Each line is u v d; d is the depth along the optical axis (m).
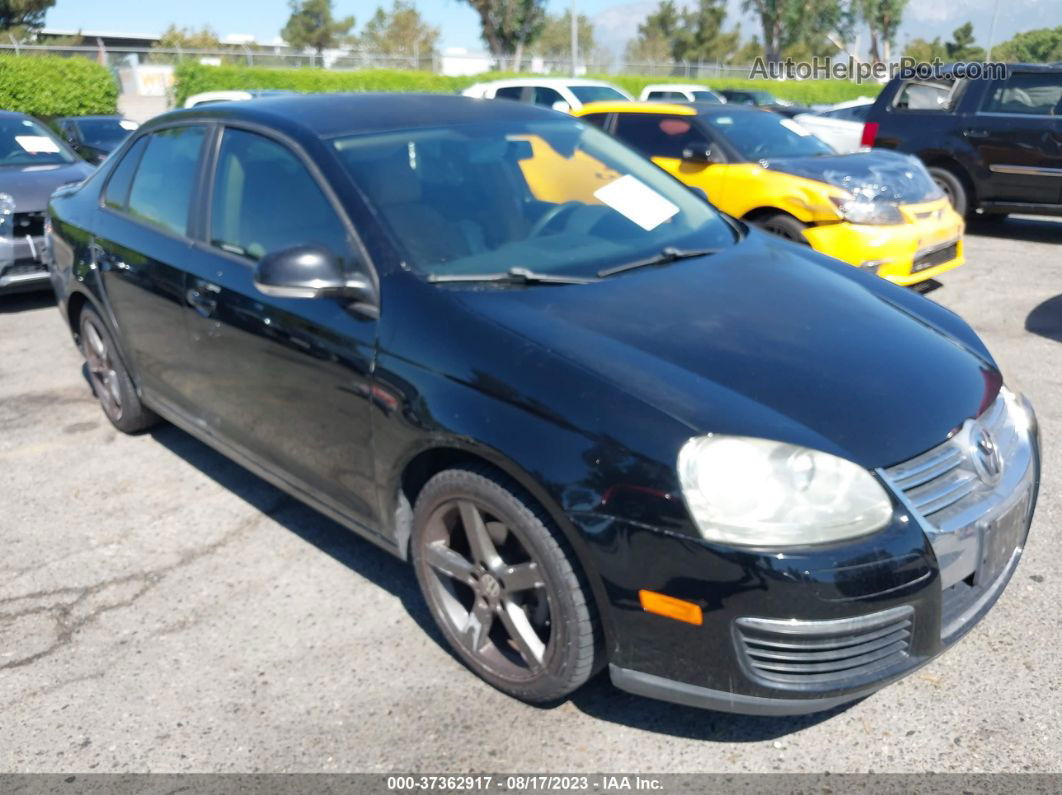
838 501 2.31
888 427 2.47
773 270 3.34
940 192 7.10
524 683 2.75
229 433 3.78
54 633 3.28
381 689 2.93
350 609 3.36
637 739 2.68
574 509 2.41
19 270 7.05
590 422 2.43
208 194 3.77
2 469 4.59
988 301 7.21
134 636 3.25
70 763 2.66
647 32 67.00
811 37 45.22
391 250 3.01
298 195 3.33
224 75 26.95
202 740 2.74
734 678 2.34
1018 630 3.07
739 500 2.28
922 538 2.36
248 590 3.50
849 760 2.57
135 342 4.32
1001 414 2.86
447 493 2.77
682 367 2.57
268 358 3.32
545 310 2.81
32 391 5.65
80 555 3.79
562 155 3.79
